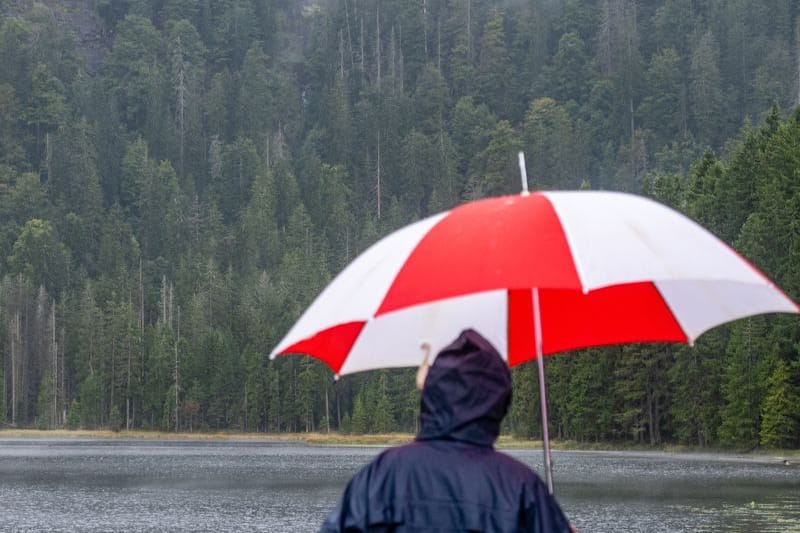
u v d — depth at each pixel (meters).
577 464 108.25
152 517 61.19
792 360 116.69
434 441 7.39
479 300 10.03
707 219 140.12
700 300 9.41
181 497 74.19
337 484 85.25
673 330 9.74
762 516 56.00
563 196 8.69
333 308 8.64
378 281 8.58
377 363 9.69
